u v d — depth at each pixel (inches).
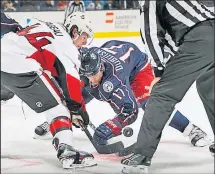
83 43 167.0
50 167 141.9
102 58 158.2
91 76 154.8
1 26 160.6
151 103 136.0
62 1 519.8
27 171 136.5
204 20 134.3
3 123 205.3
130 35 485.4
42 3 522.0
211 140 175.0
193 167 141.7
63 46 143.2
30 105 147.7
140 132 136.5
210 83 143.2
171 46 139.4
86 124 149.4
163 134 186.4
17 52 143.5
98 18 482.3
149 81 173.6
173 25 135.5
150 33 134.8
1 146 167.2
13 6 518.0
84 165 139.4
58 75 143.9
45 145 170.6
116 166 144.2
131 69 165.2
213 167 142.0
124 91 154.6
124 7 498.0
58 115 142.6
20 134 186.2
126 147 154.5
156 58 137.4
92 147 169.2
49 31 146.0
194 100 253.6
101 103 250.5
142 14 134.8
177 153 158.7
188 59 134.8
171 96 135.6
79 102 143.9
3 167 141.9
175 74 135.6
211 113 147.3
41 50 143.4
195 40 133.8
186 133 171.3
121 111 154.6
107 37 484.7
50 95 142.7
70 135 141.6
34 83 142.9
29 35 146.2
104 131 151.9
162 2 134.0
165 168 141.3
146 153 135.5
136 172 135.6
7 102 254.8
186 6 133.4
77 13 165.9
